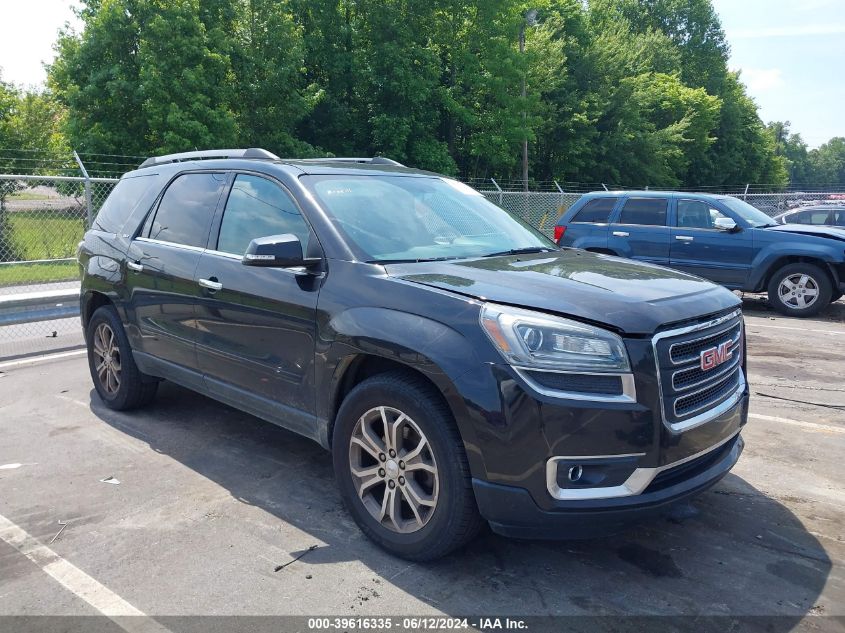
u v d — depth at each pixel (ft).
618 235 36.63
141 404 17.17
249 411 12.97
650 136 131.23
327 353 10.81
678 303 9.73
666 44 172.24
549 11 128.47
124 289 15.81
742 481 13.35
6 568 10.02
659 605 9.16
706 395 10.02
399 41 97.86
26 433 15.72
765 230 33.53
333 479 13.24
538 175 130.82
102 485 12.90
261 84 84.28
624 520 8.94
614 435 8.74
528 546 10.70
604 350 8.85
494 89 103.76
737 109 180.34
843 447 15.24
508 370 8.79
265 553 10.41
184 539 10.85
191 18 76.38
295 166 13.16
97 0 85.97
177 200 15.19
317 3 98.02
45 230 39.86
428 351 9.31
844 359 23.98
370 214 12.30
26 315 23.47
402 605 9.08
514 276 10.39
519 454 8.75
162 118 75.92
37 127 89.92
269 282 11.95
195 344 13.83
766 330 29.89
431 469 9.66
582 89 127.24
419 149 99.76
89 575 9.82
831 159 460.96
